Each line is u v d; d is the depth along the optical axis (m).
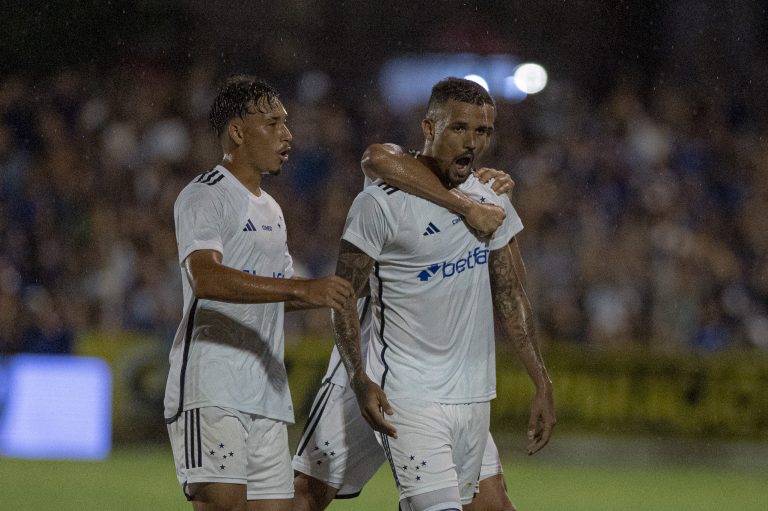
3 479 31.98
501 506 16.69
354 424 17.12
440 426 15.18
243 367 15.70
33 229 45.72
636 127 51.66
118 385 39.94
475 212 14.95
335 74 55.81
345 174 49.97
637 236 47.47
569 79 56.12
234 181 15.84
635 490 32.38
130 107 49.94
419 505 15.16
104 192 47.44
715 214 49.66
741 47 56.44
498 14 56.56
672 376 41.59
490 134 15.23
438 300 15.20
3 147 47.78
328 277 14.45
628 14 56.28
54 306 41.03
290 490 16.34
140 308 43.25
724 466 39.66
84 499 28.17
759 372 41.06
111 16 51.03
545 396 16.17
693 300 45.22
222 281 14.52
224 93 16.02
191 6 53.19
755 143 53.34
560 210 48.28
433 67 56.25
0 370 39.00
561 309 44.12
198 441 15.48
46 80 50.12
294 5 55.06
